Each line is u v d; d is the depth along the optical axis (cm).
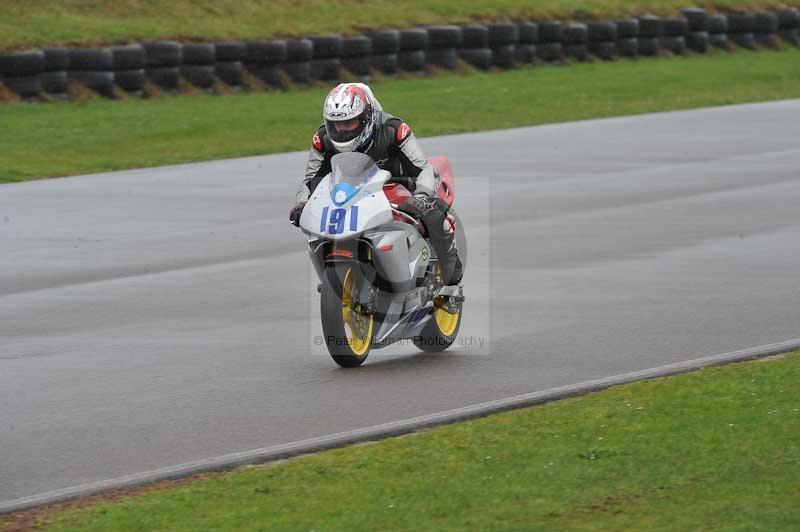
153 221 5034
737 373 2728
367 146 2884
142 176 6288
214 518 1928
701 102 9206
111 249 4484
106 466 2234
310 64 10131
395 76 10575
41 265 4231
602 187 5688
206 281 3922
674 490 1992
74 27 9875
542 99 9288
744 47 12988
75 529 1905
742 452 2166
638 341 3075
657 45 12325
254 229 4834
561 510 1919
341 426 2445
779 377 2673
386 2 12188
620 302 3509
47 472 2209
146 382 2797
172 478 2156
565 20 12688
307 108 8831
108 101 8969
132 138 7500
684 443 2234
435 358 2994
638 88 9956
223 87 9744
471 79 10575
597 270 3959
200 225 4934
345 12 11706
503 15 12338
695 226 4709
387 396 2656
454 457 2206
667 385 2650
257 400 2641
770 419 2359
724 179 5844
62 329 3334
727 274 3853
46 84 8875
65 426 2480
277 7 11562
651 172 6100
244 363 2955
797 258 4081
